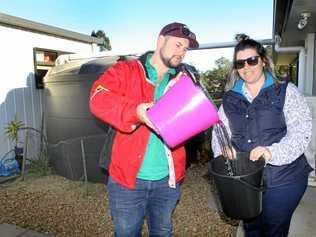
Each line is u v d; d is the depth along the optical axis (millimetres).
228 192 1694
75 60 5715
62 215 3471
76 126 4445
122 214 1835
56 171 4926
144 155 1761
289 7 5230
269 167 1810
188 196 3883
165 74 1798
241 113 1889
